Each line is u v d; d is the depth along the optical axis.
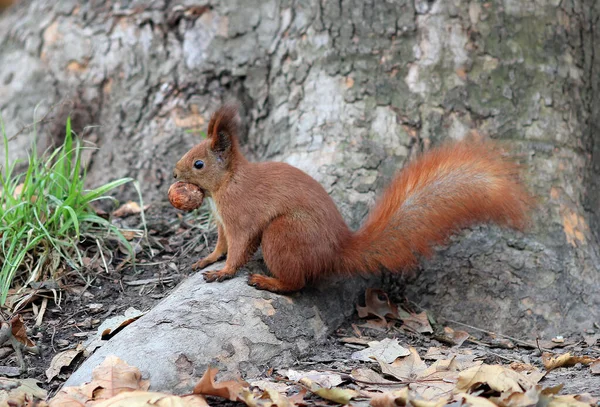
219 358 6.92
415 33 9.83
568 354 7.59
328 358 7.59
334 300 8.43
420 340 8.40
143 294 8.59
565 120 9.82
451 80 9.73
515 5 9.85
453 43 9.77
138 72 10.84
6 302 8.31
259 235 7.94
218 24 10.62
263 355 7.27
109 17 11.06
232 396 6.13
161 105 10.73
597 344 8.43
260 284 7.82
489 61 9.77
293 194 7.87
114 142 10.73
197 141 10.52
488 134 9.62
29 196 9.08
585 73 10.25
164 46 10.80
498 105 9.69
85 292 8.62
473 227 9.25
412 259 8.20
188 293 7.67
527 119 9.67
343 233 8.12
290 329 7.64
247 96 10.51
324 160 9.69
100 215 9.93
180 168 7.95
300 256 7.78
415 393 6.46
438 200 8.18
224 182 7.93
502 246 9.15
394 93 9.80
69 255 8.98
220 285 7.81
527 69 9.77
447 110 9.69
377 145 9.66
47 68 11.20
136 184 9.72
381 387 6.79
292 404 6.05
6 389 6.57
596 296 9.12
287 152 10.00
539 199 9.41
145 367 6.54
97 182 10.55
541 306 8.88
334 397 6.30
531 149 9.59
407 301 8.99
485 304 8.92
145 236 9.45
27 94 11.15
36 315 8.20
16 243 8.89
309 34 10.14
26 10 11.97
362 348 7.93
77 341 7.76
